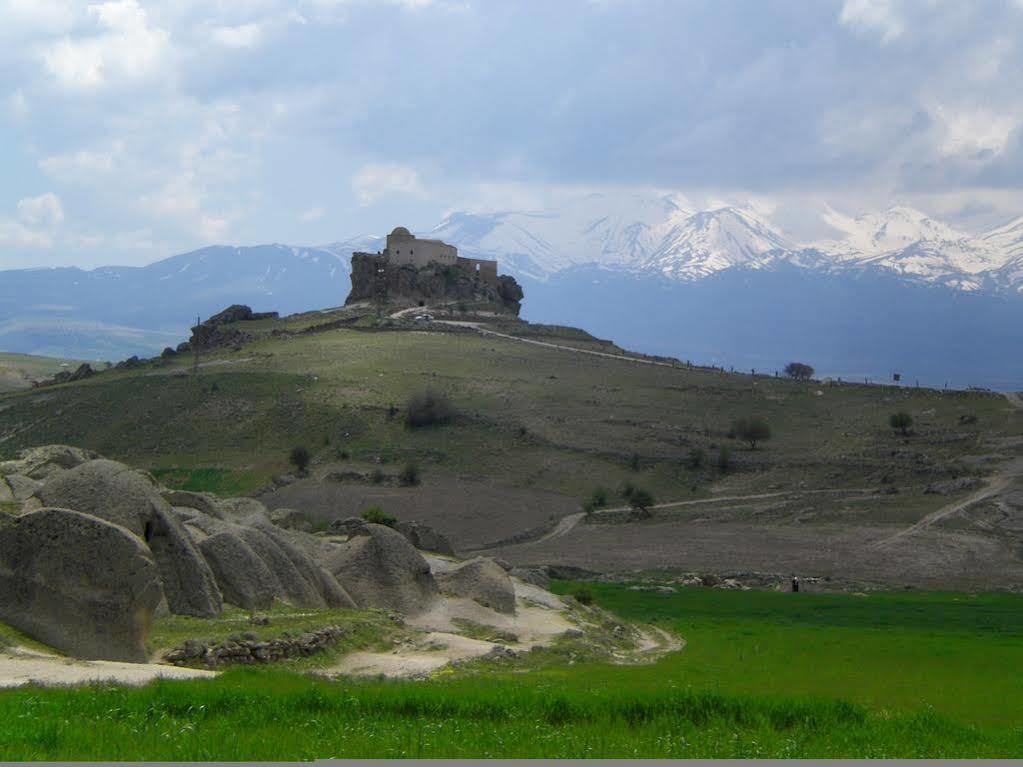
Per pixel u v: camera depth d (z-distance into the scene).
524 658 49.97
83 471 46.69
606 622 67.69
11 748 22.47
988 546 134.25
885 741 28.61
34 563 38.97
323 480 182.88
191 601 46.53
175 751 22.88
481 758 23.92
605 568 125.50
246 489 183.62
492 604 61.22
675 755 25.38
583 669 48.88
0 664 35.16
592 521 161.12
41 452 64.88
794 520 152.75
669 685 39.97
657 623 76.88
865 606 94.00
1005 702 41.78
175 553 46.94
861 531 143.62
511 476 182.75
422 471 186.00
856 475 172.12
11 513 44.66
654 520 159.38
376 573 59.56
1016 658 59.12
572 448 190.25
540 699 30.67
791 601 97.19
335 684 34.88
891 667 55.28
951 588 116.56
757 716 30.58
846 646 64.94
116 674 34.88
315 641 44.91
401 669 43.28
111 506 45.75
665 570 124.19
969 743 28.95
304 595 53.75
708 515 159.50
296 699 29.27
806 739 28.41
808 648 63.66
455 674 43.12
